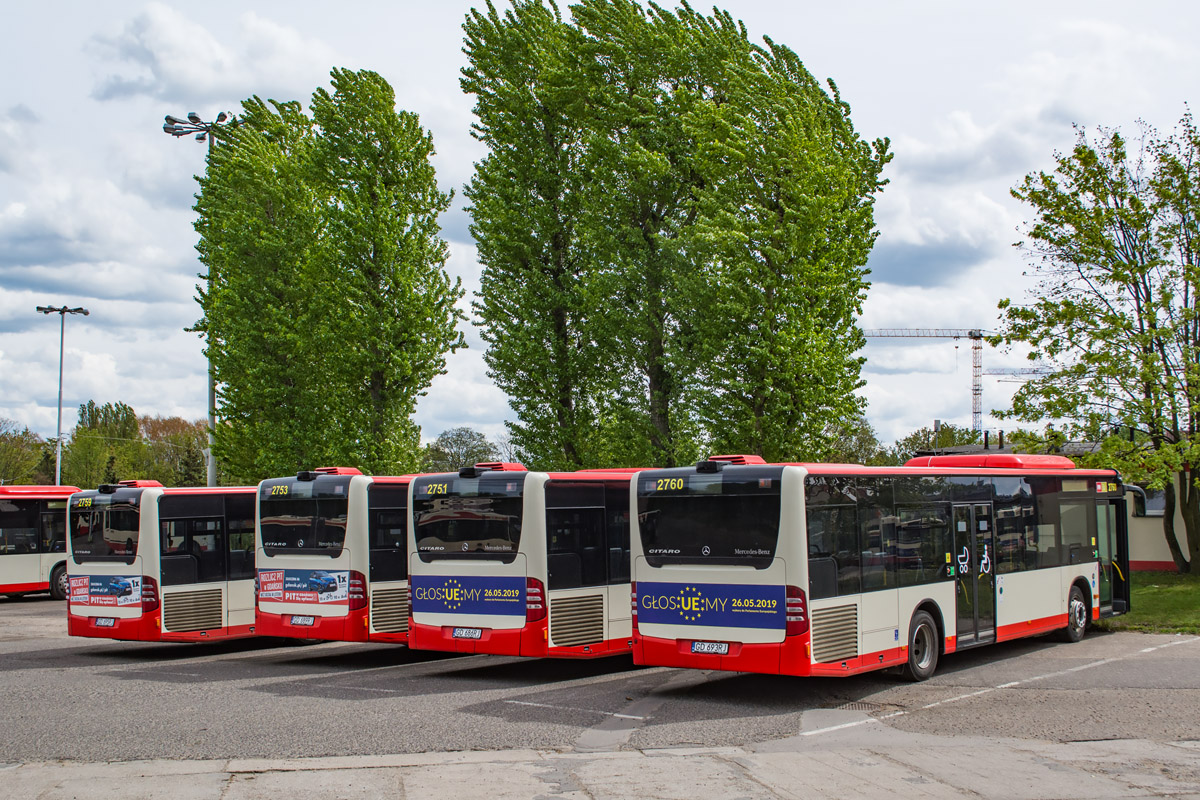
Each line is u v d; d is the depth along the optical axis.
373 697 13.66
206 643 21.31
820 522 12.79
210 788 8.74
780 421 23.81
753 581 12.77
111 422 108.94
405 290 30.77
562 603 15.34
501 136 31.77
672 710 12.47
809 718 11.85
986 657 16.56
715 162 25.20
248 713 12.36
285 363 35.53
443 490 15.98
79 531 19.44
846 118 27.14
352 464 30.84
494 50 31.81
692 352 26.88
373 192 31.61
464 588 15.62
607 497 16.30
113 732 11.20
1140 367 24.66
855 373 24.67
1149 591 23.70
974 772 9.19
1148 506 29.16
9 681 15.43
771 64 26.47
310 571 17.42
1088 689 13.36
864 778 8.99
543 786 8.77
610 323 28.58
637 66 29.14
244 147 37.06
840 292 24.41
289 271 35.16
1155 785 8.70
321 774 9.26
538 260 31.50
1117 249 25.97
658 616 13.55
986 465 17.36
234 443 38.38
